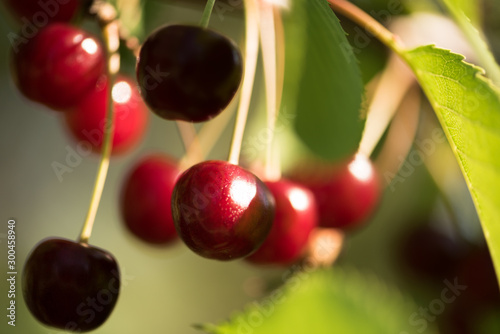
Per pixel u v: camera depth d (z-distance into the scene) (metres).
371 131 0.39
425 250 0.44
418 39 0.40
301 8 0.34
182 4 0.40
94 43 0.36
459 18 0.35
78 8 0.37
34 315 0.33
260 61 0.48
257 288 0.44
